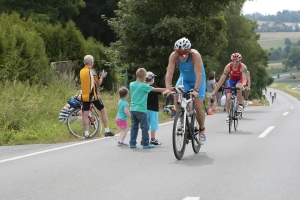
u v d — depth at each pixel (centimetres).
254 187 691
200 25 2848
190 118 970
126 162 907
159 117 1870
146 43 3044
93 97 1298
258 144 1129
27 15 4006
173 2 2969
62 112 1430
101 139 1279
